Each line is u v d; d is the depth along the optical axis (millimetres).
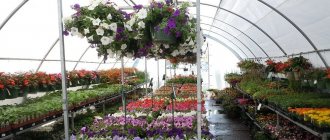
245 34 10523
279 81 9148
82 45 10219
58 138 6488
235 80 13062
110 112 9633
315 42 6164
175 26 3268
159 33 3326
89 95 8164
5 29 6211
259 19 7512
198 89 3150
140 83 15008
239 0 6758
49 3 6191
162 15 3406
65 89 3168
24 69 7945
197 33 3072
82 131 4648
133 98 12234
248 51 13766
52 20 7020
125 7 3576
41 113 5531
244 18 8297
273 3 5789
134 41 3600
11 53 7020
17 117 4836
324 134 4023
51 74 7922
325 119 4082
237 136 8227
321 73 5578
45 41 7820
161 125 5066
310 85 6969
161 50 3783
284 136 6043
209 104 15016
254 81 10102
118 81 12703
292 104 5328
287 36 7207
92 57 12336
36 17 6559
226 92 14688
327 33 5465
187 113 6281
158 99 8906
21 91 6523
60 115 6297
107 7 3393
